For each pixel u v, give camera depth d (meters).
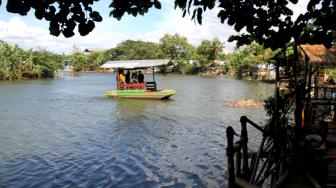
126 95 39.56
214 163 15.22
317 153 7.50
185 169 14.49
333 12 4.34
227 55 110.62
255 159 7.82
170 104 34.56
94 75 115.25
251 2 4.79
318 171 7.44
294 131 9.08
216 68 102.06
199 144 18.48
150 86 40.41
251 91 47.62
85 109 31.52
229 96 41.56
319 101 13.60
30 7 3.71
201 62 107.75
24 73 87.00
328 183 7.48
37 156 16.36
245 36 5.19
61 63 113.00
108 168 14.67
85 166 14.94
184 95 43.25
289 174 7.31
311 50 12.95
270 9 4.89
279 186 7.18
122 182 13.17
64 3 3.96
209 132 21.42
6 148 17.77
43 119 26.34
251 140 18.45
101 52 162.62
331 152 9.10
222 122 24.66
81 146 18.20
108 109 31.44
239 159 7.17
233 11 4.80
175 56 131.50
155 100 38.00
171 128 22.70
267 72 68.75
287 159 7.60
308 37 4.60
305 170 7.46
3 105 34.56
